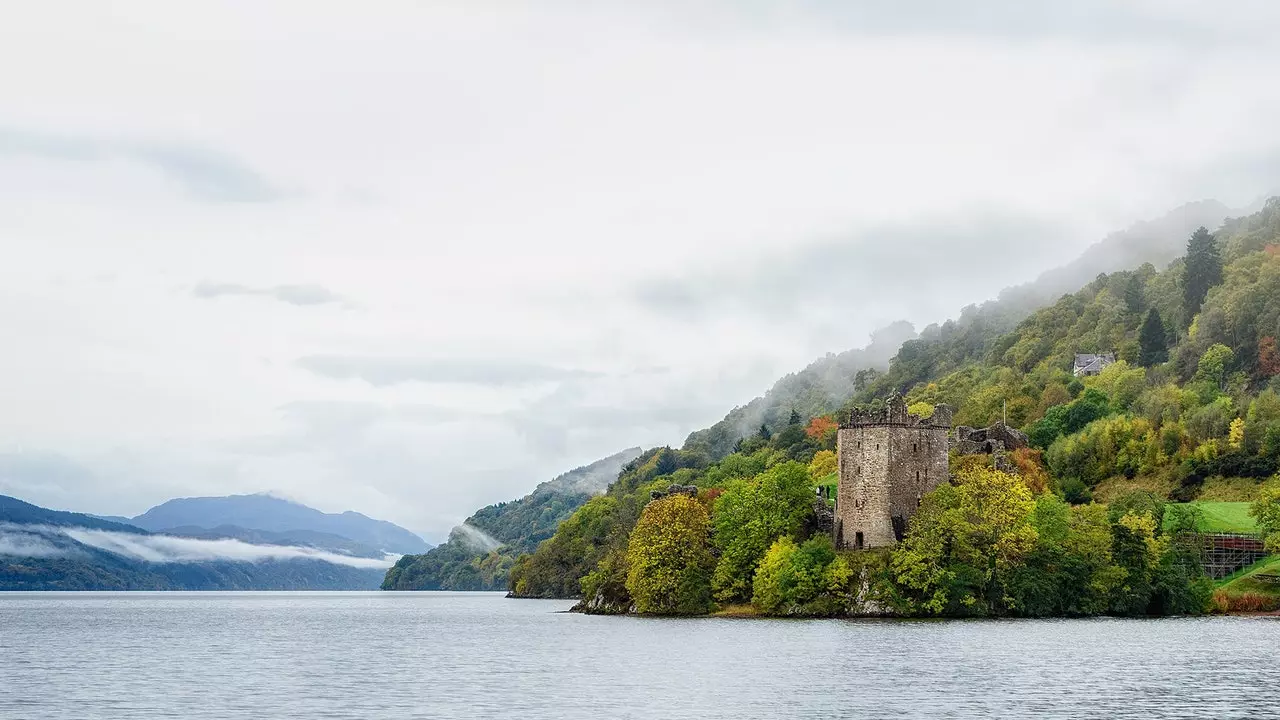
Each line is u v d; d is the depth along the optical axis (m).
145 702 107.38
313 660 147.50
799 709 97.75
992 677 113.75
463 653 153.25
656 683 114.12
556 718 95.31
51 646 176.75
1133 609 190.38
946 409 199.62
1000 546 185.50
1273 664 122.25
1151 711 95.19
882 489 194.75
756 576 197.12
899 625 169.75
